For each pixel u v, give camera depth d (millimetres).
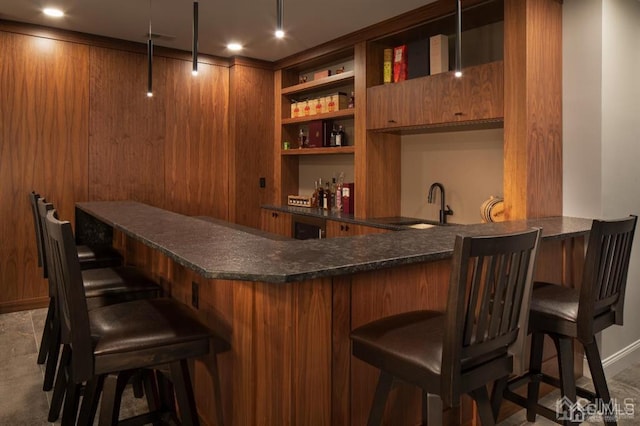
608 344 2949
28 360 3020
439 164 3994
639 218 3189
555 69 3023
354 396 1705
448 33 3867
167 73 4719
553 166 3027
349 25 3945
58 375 2246
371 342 1534
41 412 2385
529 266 1483
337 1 3406
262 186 5273
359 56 4172
